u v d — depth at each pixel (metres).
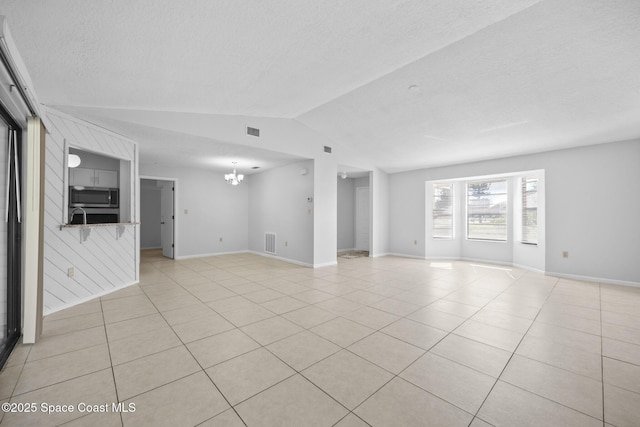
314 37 2.42
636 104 3.52
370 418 1.57
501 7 2.28
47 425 1.49
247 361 2.17
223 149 5.02
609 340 2.56
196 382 1.90
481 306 3.50
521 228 6.19
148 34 2.04
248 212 8.13
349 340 2.54
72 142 3.41
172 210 6.91
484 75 3.38
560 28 2.57
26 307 2.40
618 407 1.67
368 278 5.00
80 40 2.02
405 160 6.74
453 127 4.73
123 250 4.24
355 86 3.74
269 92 3.67
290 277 5.04
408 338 2.59
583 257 4.93
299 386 1.86
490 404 1.69
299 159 5.94
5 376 1.95
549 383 1.91
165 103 3.58
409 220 7.54
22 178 2.49
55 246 3.21
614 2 2.25
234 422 1.53
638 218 4.46
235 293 4.01
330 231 6.25
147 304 3.50
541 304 3.59
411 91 3.92
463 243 7.20
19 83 1.82
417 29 2.47
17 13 1.66
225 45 2.35
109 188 5.17
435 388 1.85
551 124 4.23
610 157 4.69
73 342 2.46
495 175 6.06
